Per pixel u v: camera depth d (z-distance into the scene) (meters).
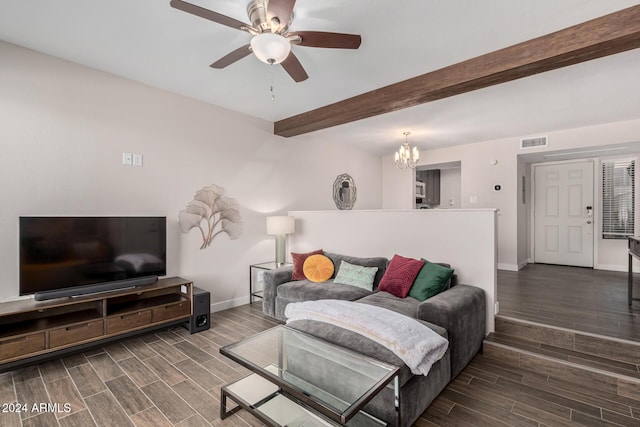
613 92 3.33
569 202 5.88
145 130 3.28
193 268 3.66
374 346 1.95
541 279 4.71
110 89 3.04
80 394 2.12
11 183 2.54
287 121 4.34
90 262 2.78
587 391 2.19
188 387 2.21
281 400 1.92
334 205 5.64
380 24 2.20
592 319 2.92
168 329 3.30
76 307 2.87
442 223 3.27
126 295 2.86
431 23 2.19
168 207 3.46
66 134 2.79
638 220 5.23
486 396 2.13
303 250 4.58
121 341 2.98
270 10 1.69
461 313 2.40
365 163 6.41
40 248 2.54
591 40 2.14
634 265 5.21
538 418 1.91
